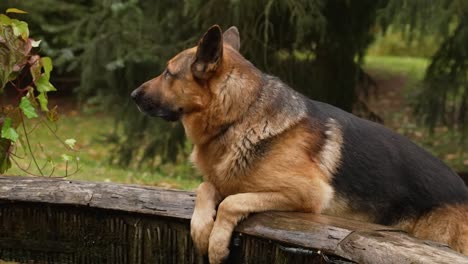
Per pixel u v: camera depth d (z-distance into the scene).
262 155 4.34
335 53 10.83
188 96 4.50
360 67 11.18
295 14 9.60
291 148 4.35
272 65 10.57
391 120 15.14
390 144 4.77
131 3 10.69
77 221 4.73
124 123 11.34
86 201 4.60
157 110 4.64
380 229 3.94
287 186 4.28
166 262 4.55
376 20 10.35
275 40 10.50
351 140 4.62
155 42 10.67
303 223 4.04
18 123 5.21
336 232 3.90
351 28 10.70
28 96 5.18
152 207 4.50
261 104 4.42
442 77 10.34
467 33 9.59
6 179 4.84
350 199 4.52
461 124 10.83
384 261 3.60
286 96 4.52
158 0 10.62
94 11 12.01
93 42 10.87
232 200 4.25
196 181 10.14
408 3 9.17
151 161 12.10
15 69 4.99
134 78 10.87
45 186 4.73
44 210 4.77
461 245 4.68
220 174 4.44
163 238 4.54
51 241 4.80
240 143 4.38
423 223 4.71
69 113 17.38
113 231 4.65
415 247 3.62
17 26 4.99
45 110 5.23
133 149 11.48
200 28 10.33
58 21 15.04
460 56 10.03
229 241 4.22
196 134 4.53
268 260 4.15
